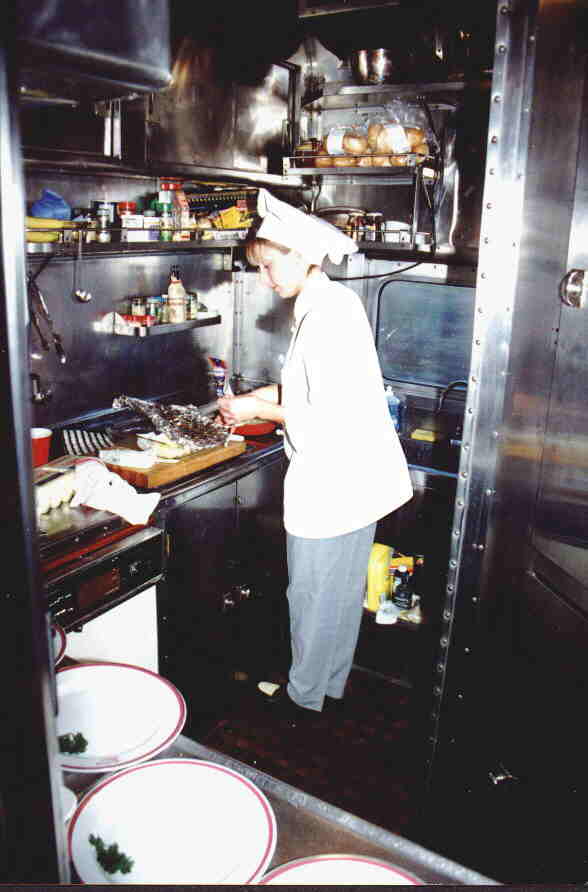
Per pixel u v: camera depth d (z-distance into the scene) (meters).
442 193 3.02
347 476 2.32
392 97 3.02
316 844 0.79
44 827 0.46
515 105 1.52
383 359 3.36
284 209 2.22
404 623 3.00
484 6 2.58
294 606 2.52
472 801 1.94
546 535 1.56
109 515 2.18
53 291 2.66
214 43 2.77
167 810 0.80
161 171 2.63
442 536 2.99
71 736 0.93
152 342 3.15
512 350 1.62
